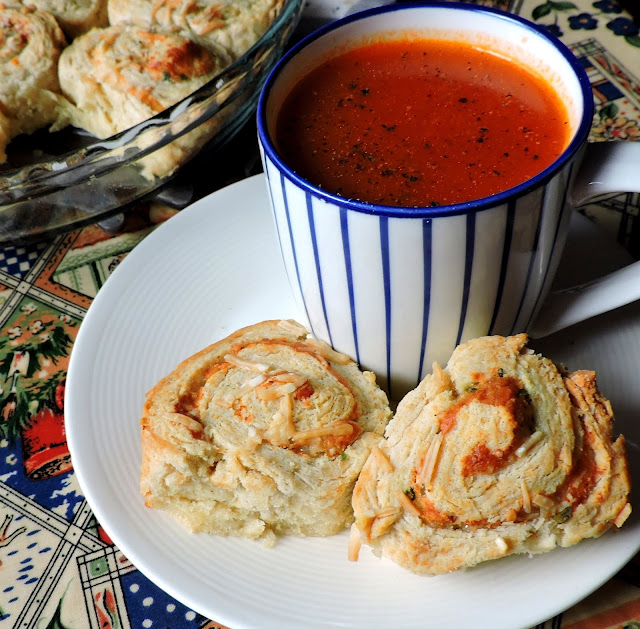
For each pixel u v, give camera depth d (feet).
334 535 1.33
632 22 1.91
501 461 1.26
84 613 1.34
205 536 1.32
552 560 1.28
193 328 1.50
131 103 1.80
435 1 1.42
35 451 1.48
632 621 1.30
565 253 1.54
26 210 1.65
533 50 1.39
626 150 1.31
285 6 1.75
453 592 1.26
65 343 1.59
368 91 1.41
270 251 1.56
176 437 1.33
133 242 1.71
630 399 1.40
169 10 1.90
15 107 1.87
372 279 1.30
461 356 1.33
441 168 1.33
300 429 1.34
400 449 1.30
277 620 1.25
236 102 1.70
